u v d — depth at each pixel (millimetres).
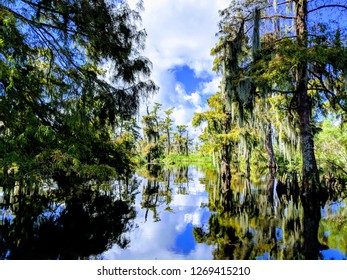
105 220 7480
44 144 4879
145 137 39312
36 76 5246
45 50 5391
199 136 16500
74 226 6742
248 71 8789
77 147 5039
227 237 5875
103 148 6043
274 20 9820
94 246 5367
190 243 5516
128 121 6141
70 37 5129
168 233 6285
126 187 14531
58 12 4863
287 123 10688
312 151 8594
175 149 61156
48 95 5242
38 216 7289
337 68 7520
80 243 5543
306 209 8273
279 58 7691
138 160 36562
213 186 15547
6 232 5891
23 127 4594
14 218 6938
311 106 10531
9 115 4496
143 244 5477
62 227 6578
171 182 17609
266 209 8844
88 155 5641
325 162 11969
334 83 8945
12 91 4543
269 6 9141
